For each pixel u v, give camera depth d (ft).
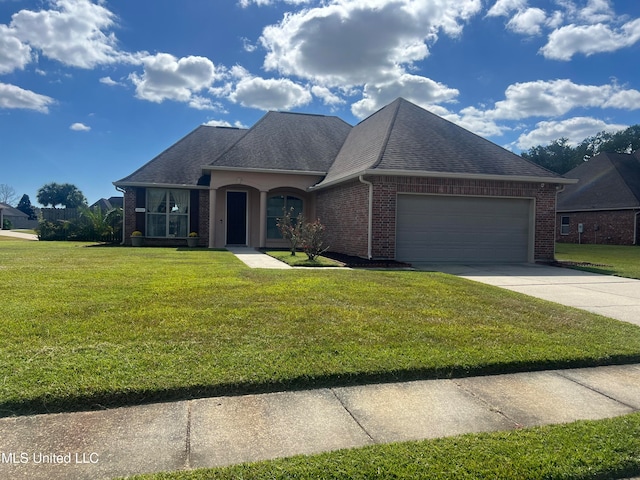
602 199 89.10
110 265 32.96
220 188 59.98
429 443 8.70
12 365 11.50
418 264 40.88
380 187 40.22
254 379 11.09
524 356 13.55
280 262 39.83
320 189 54.65
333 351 13.39
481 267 39.78
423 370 12.26
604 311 21.47
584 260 50.37
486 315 18.93
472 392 11.44
